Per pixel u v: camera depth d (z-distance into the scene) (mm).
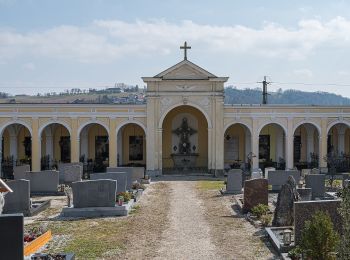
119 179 28953
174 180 39125
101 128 46844
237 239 18281
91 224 21344
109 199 23516
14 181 23375
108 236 18984
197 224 21109
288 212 19594
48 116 42438
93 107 42594
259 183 23469
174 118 46719
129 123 43031
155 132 42625
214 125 42844
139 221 21875
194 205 26312
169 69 42469
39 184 31094
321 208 16156
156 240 18250
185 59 42625
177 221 21828
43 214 24109
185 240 18219
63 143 46594
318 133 44031
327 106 43219
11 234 12180
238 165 45625
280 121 43156
